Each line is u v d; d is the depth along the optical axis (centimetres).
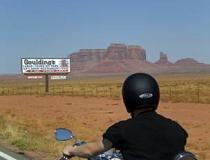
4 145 1791
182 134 416
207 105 4419
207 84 12012
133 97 424
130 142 408
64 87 13475
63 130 511
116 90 9975
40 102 5669
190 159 393
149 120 417
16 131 2150
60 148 1648
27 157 1486
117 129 414
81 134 2442
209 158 1673
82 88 11869
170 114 3541
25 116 3659
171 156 406
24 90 11388
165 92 7931
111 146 414
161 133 411
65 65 9112
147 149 405
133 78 429
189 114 3519
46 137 2078
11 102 5806
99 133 2492
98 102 5419
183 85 11744
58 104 5212
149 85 424
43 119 3381
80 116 3631
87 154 420
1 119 3062
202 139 2223
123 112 3966
